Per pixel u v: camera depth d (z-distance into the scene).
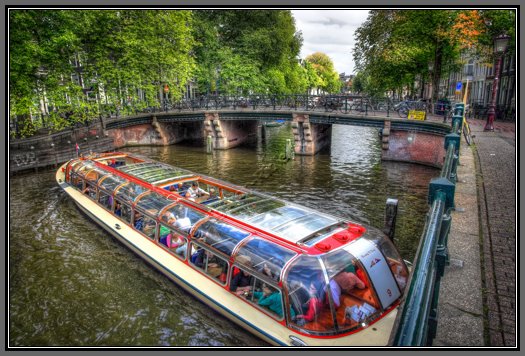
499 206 7.46
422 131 20.47
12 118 20.92
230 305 6.89
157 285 8.98
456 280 4.94
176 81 32.31
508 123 21.73
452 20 21.72
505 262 5.33
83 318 8.09
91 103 24.53
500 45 16.48
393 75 30.14
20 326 7.87
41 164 20.77
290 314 6.00
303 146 25.67
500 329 4.05
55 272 9.88
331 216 7.81
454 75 43.12
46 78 21.25
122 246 11.09
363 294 5.97
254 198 9.35
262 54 38.62
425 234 3.43
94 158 15.87
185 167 22.28
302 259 6.16
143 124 30.55
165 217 9.37
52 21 20.39
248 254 6.91
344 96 25.00
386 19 27.08
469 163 10.82
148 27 26.69
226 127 29.38
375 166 21.25
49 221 13.19
